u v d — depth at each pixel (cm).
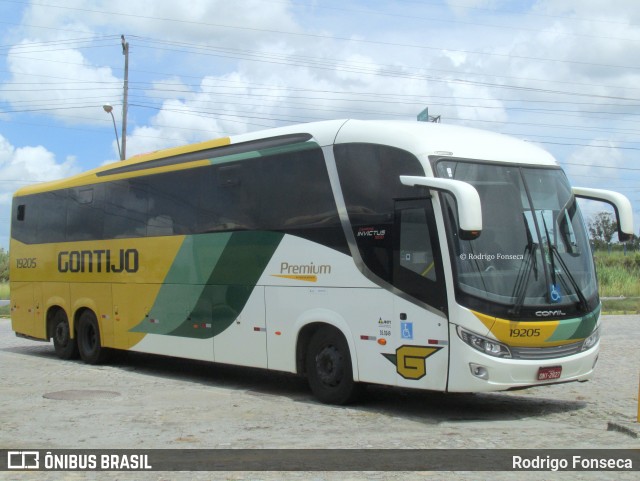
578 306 977
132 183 1445
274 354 1130
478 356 898
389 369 971
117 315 1462
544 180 1017
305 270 1084
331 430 893
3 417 980
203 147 1308
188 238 1299
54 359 1664
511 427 909
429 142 963
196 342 1275
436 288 924
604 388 1220
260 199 1169
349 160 1041
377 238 995
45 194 1708
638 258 4569
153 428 911
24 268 1764
